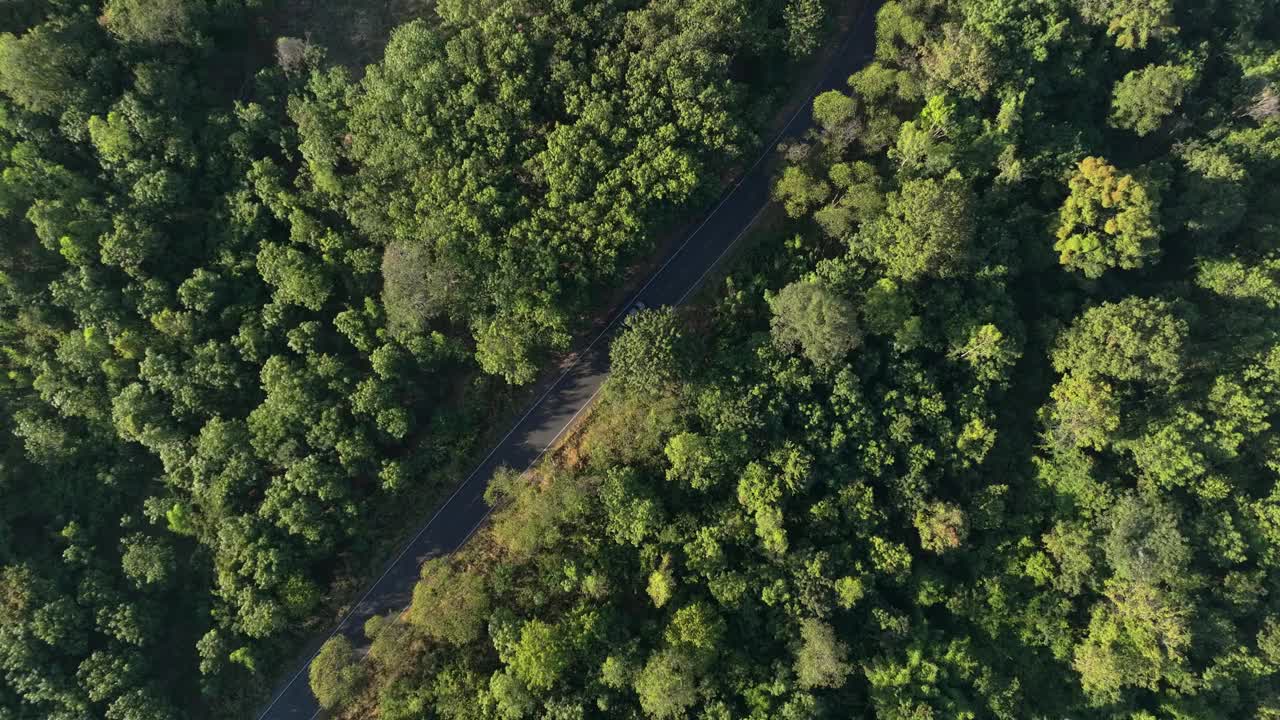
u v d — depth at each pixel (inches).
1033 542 3403.1
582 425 3405.5
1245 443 3336.6
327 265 3228.3
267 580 2984.7
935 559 3312.0
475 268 3088.1
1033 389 3511.3
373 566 3307.1
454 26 3221.0
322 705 3058.6
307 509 3026.6
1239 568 3363.7
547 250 3036.4
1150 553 3132.4
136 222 3139.8
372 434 3191.4
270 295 3324.3
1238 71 3636.8
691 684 2896.2
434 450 3316.9
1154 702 3307.1
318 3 3528.5
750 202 3587.6
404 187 3164.4
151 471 3316.9
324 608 3257.9
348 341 3326.8
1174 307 3353.8
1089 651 3193.9
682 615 2974.9
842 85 3742.6
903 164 3324.3
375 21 3535.9
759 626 3090.6
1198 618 3270.2
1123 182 3088.1
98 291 3127.5
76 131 3122.5
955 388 3348.9
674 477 3154.5
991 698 3090.6
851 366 3213.6
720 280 3499.0
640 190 3056.1
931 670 3041.3
